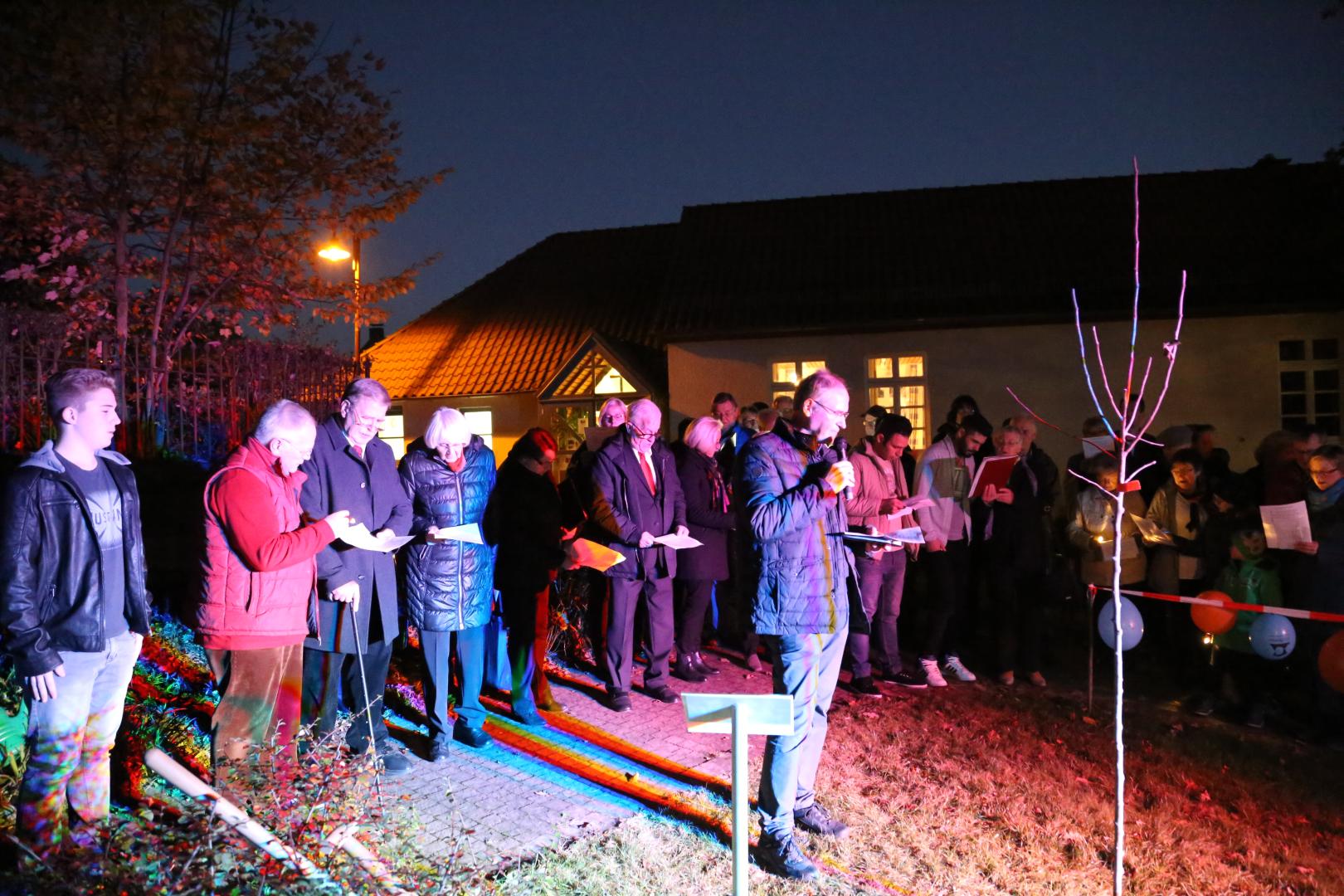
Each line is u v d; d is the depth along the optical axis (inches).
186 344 367.2
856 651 251.3
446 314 946.1
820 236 743.7
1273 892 146.7
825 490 140.7
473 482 189.3
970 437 263.9
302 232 373.4
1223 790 187.6
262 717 136.6
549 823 159.2
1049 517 282.2
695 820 164.1
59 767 117.0
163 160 328.8
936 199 765.9
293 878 91.1
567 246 998.4
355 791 124.9
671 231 981.2
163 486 257.6
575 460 280.4
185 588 253.4
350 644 166.7
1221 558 248.5
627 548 228.7
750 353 658.2
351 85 358.0
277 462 137.7
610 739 205.6
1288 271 599.2
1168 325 595.2
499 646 235.5
